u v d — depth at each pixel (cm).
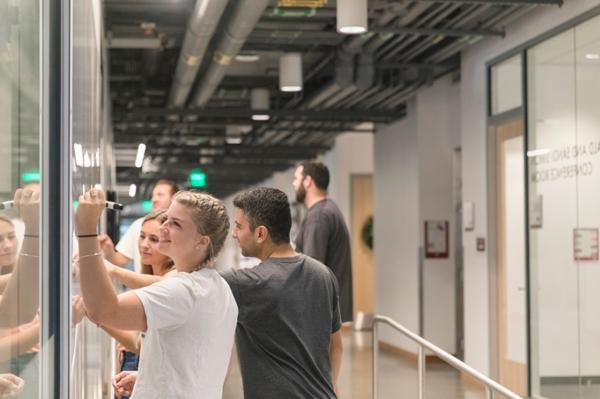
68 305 189
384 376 1056
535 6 792
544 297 784
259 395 283
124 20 886
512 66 860
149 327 206
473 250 952
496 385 402
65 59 194
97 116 473
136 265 500
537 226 798
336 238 502
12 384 132
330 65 1089
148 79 1227
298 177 512
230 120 1373
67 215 189
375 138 1418
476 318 943
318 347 291
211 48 959
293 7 789
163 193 518
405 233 1272
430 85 1062
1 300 122
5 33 126
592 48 704
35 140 159
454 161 1219
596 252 694
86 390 319
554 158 768
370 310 1730
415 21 842
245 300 285
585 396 711
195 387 214
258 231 295
